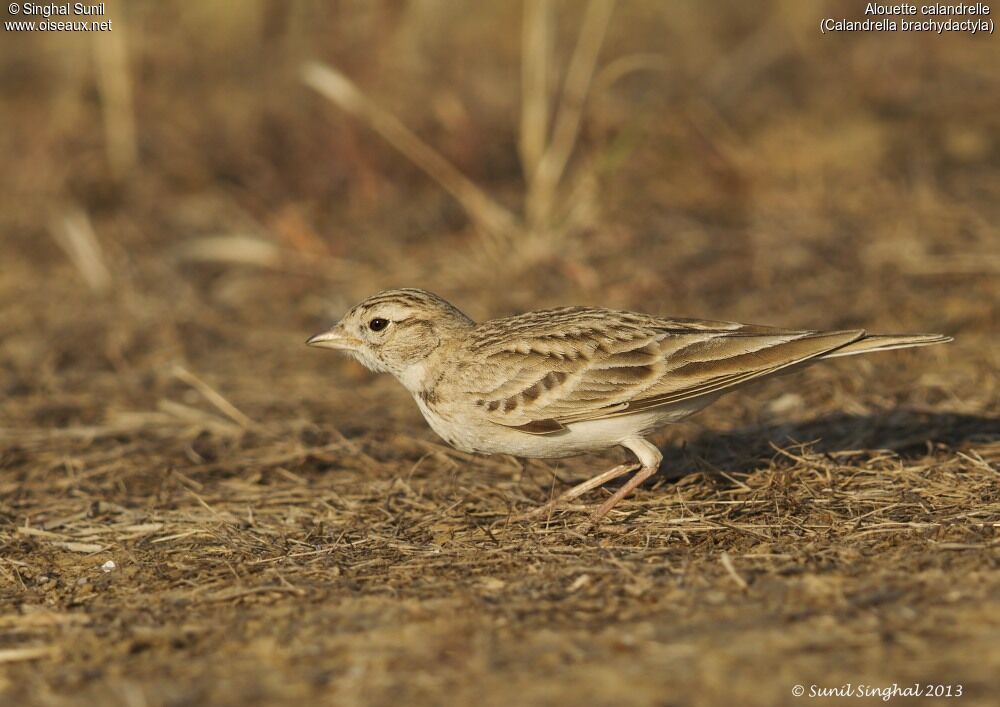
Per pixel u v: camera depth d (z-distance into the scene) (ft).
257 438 51.62
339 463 48.78
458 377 41.98
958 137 83.10
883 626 30.89
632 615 32.60
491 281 68.13
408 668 30.42
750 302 62.64
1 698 30.35
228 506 44.45
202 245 73.20
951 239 68.03
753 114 87.97
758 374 39.63
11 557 40.63
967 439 45.19
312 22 92.02
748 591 33.60
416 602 34.53
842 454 44.06
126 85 83.97
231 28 95.66
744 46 98.58
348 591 35.70
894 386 51.49
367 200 79.97
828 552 35.99
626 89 91.25
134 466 48.98
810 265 66.64
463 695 28.76
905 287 62.49
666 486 43.29
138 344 63.52
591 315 42.27
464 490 44.57
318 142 82.02
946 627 30.60
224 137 85.97
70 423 54.34
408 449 49.73
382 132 77.41
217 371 60.03
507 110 87.04
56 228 77.30
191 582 37.50
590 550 37.63
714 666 29.37
